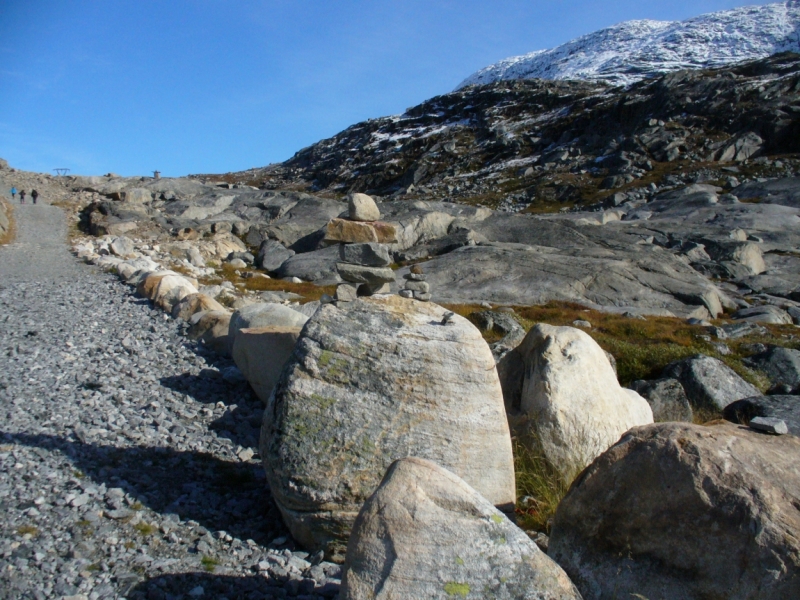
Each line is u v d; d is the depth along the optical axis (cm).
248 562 567
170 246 3878
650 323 2453
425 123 12750
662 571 436
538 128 10275
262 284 3116
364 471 578
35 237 3819
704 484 433
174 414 983
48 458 747
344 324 641
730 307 3117
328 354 623
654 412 1330
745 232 4331
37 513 608
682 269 3422
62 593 489
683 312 2859
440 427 600
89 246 3522
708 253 3919
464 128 11394
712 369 1526
